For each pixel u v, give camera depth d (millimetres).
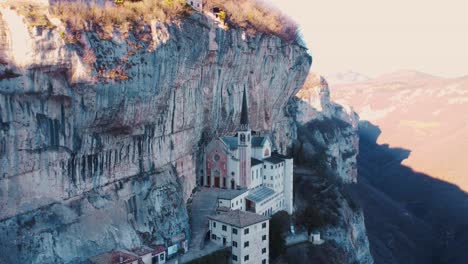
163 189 88250
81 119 69062
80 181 72125
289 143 184750
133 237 79125
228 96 117812
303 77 163000
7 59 61438
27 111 62469
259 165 121562
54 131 66438
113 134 76438
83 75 65875
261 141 125938
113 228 75938
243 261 91938
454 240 196375
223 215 96875
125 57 72500
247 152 112312
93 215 73625
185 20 87938
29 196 64312
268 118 145750
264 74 134375
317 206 140125
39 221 65438
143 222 82500
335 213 140000
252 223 93312
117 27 73125
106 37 70500
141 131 82250
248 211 107438
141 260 75125
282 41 139750
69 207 70250
